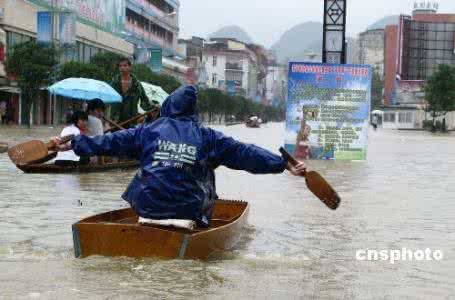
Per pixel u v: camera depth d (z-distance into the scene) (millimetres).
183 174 6242
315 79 21688
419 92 96625
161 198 6207
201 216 6453
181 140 6301
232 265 6086
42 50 41344
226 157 6418
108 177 14086
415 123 93125
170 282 5293
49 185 12344
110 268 5637
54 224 8102
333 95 21688
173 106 6422
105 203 10078
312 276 5809
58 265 5793
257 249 6926
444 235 8117
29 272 5551
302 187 13234
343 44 23469
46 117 52312
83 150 6301
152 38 86500
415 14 113688
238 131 61469
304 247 7121
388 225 8773
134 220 7383
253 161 6324
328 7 23453
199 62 115750
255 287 5324
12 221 8281
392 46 113875
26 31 46875
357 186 13797
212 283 5355
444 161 22922
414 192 12867
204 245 6094
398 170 18406
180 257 5883
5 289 5031
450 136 57375
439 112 82625
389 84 113875
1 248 6602
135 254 5953
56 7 51500
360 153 21859
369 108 21688
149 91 23125
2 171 14914
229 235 6742
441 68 74625
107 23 64812
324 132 21797
